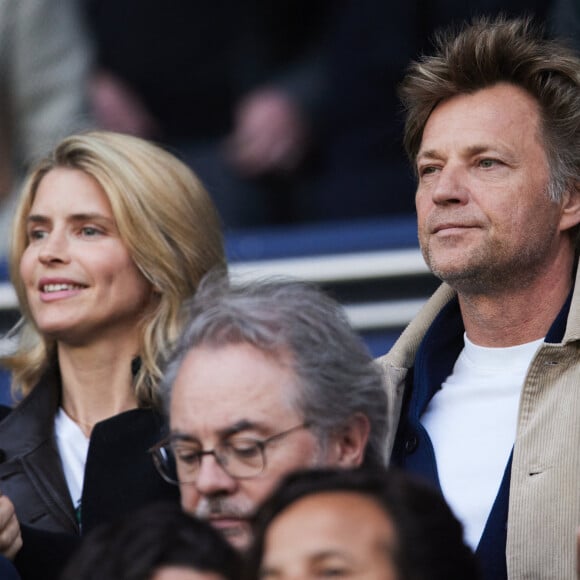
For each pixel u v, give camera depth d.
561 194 12.88
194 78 21.66
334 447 10.86
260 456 10.59
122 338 14.38
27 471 13.78
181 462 10.79
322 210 20.83
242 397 10.64
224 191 21.16
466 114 12.95
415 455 12.66
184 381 10.80
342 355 11.00
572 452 11.98
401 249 18.81
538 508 11.89
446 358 13.23
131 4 21.50
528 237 12.71
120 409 14.26
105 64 21.58
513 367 12.83
